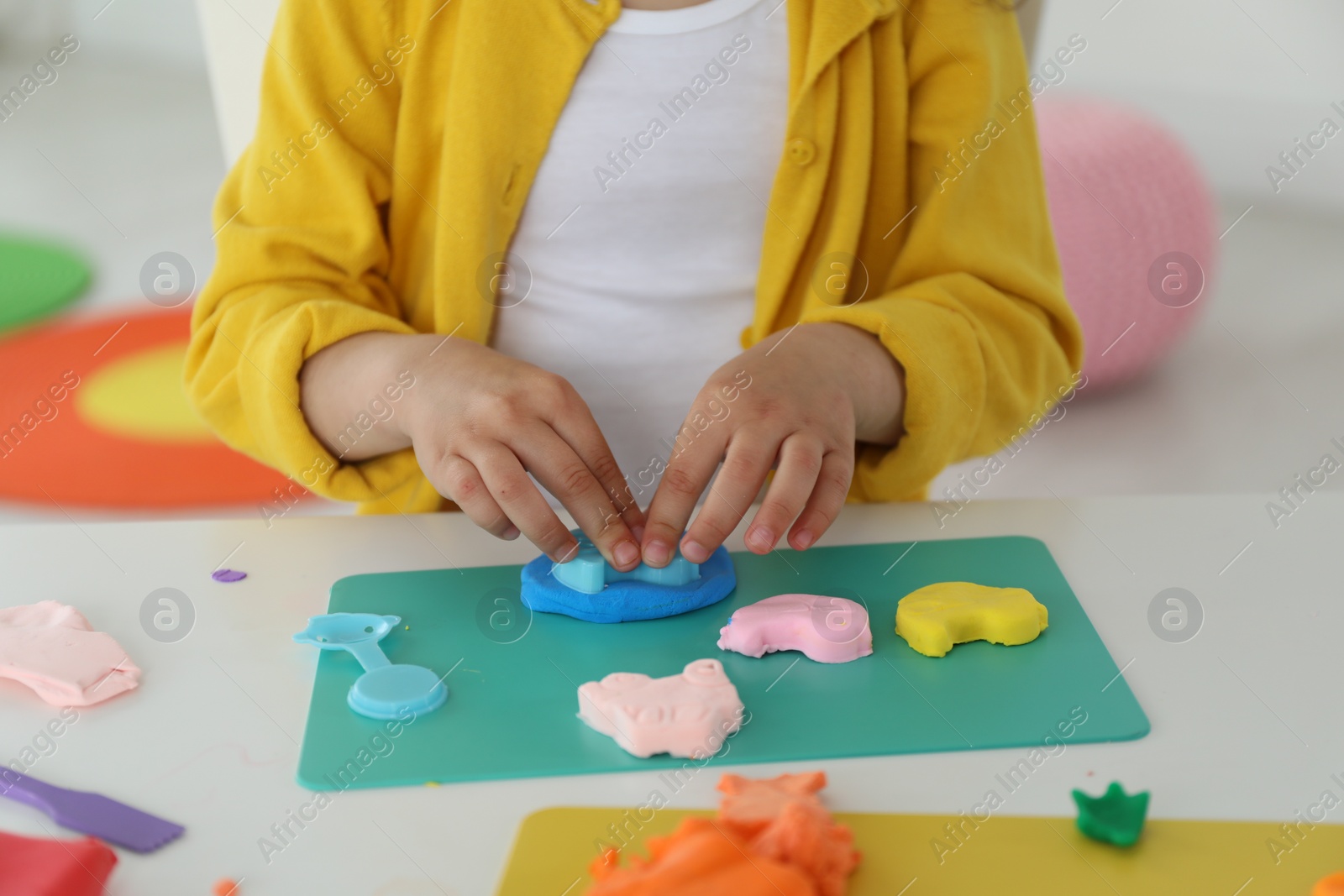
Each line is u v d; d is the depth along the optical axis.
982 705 0.55
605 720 0.52
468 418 0.68
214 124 3.57
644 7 0.90
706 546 0.63
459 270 0.88
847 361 0.74
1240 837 0.46
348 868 0.45
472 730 0.53
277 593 0.66
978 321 0.84
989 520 0.74
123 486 1.71
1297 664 0.58
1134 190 2.06
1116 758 0.51
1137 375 2.16
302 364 0.78
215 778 0.50
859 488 0.83
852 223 0.91
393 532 0.73
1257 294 2.49
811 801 0.46
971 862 0.45
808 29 0.89
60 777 0.50
